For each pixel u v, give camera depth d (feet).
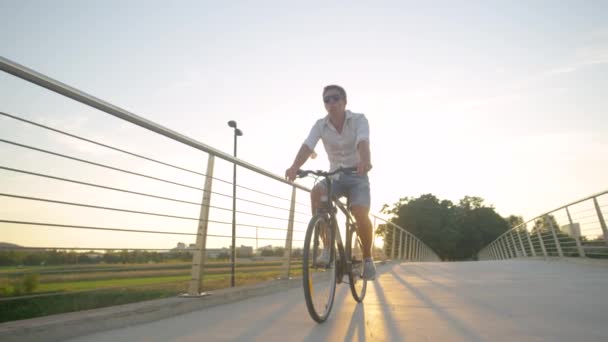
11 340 6.03
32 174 7.63
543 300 10.98
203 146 11.20
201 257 10.98
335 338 7.11
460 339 6.83
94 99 7.91
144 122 9.13
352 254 11.38
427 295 12.48
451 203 266.36
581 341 6.61
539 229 42.52
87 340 6.88
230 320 8.82
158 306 8.87
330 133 10.85
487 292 12.85
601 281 15.84
